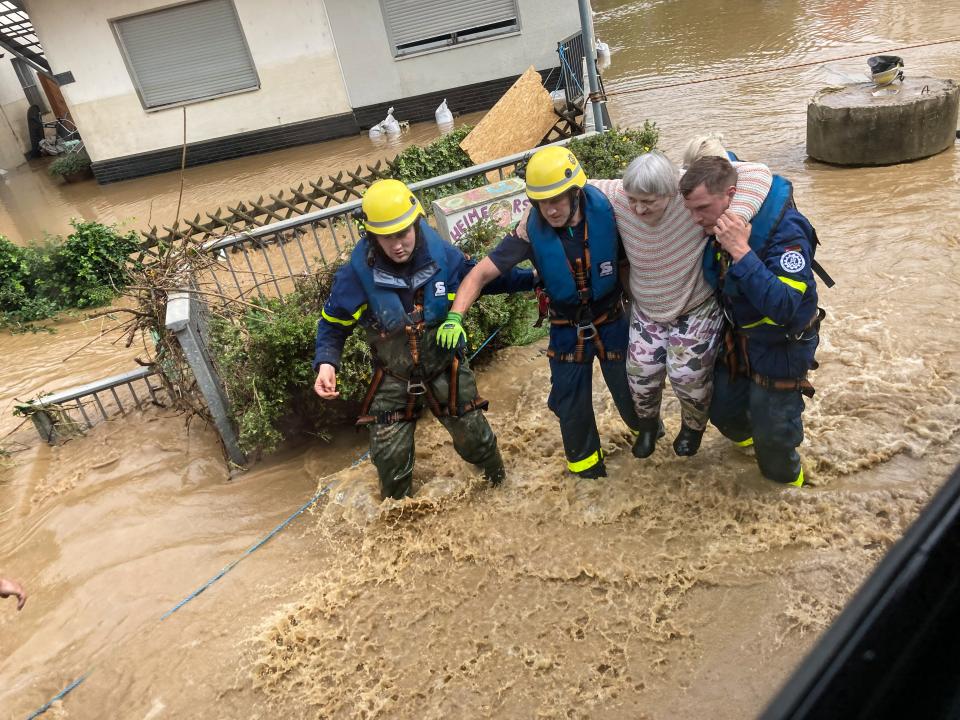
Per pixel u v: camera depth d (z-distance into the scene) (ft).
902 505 12.32
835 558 11.56
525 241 12.35
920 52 42.39
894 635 2.58
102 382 20.57
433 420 17.62
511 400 18.10
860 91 31.17
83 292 34.78
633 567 12.28
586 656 11.09
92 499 17.62
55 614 14.29
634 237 11.64
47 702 12.37
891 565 2.77
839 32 51.11
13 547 16.71
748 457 14.10
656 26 64.90
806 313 10.86
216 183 51.78
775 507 12.73
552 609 12.03
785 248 10.43
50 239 36.58
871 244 22.41
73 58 55.06
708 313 12.02
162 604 13.92
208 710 11.58
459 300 12.50
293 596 13.44
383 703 11.00
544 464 15.31
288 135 57.41
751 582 11.57
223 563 14.69
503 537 13.62
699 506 13.20
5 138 71.26
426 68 55.01
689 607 11.45
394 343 13.10
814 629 10.62
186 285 18.26
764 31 55.57
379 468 14.25
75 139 72.49
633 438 15.31
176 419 20.29
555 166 11.23
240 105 56.65
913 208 24.61
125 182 58.44
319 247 20.10
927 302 18.51
